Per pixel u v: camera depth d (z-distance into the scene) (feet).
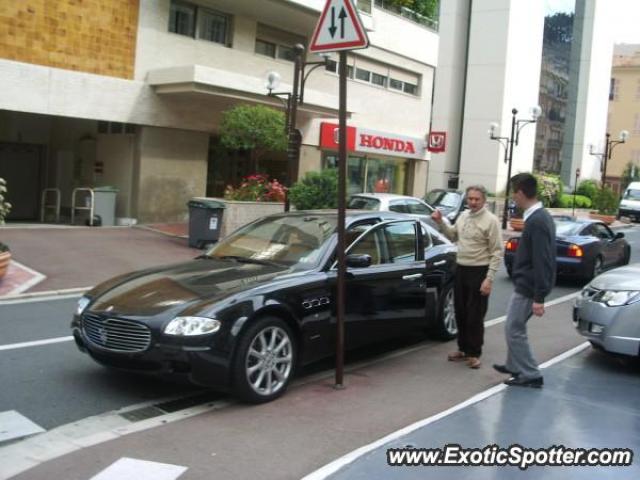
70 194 63.72
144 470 13.52
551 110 150.82
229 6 63.41
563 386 19.19
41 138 64.23
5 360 20.98
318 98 68.03
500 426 15.57
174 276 19.56
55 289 32.65
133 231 54.08
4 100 49.19
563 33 151.84
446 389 19.39
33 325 25.80
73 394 18.17
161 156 59.26
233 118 55.01
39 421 16.21
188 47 60.75
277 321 18.06
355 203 50.62
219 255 21.98
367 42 17.66
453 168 127.85
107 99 54.80
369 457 13.69
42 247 43.24
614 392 18.75
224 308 17.02
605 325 21.12
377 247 22.18
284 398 18.28
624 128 215.92
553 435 15.06
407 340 25.71
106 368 20.52
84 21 53.21
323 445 14.98
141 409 17.22
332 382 19.95
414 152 92.84
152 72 57.26
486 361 22.75
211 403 17.79
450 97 125.59
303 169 74.69
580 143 165.07
